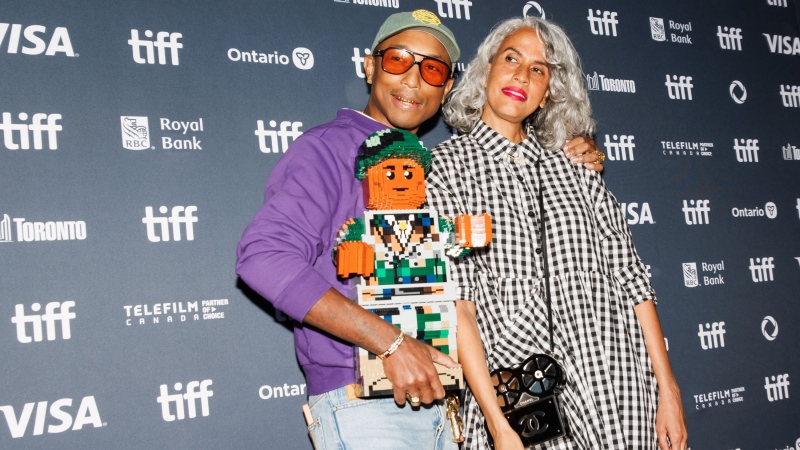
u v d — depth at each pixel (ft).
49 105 6.12
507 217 5.95
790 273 9.19
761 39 9.50
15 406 5.78
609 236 6.39
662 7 8.90
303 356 4.91
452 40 5.40
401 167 4.61
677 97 8.82
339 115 5.28
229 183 6.66
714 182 8.90
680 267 8.54
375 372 4.40
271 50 6.98
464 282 5.62
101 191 6.21
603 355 5.91
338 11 7.32
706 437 8.38
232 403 6.47
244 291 6.63
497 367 5.75
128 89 6.39
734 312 8.76
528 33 6.32
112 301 6.15
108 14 6.40
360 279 4.50
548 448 5.72
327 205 4.63
